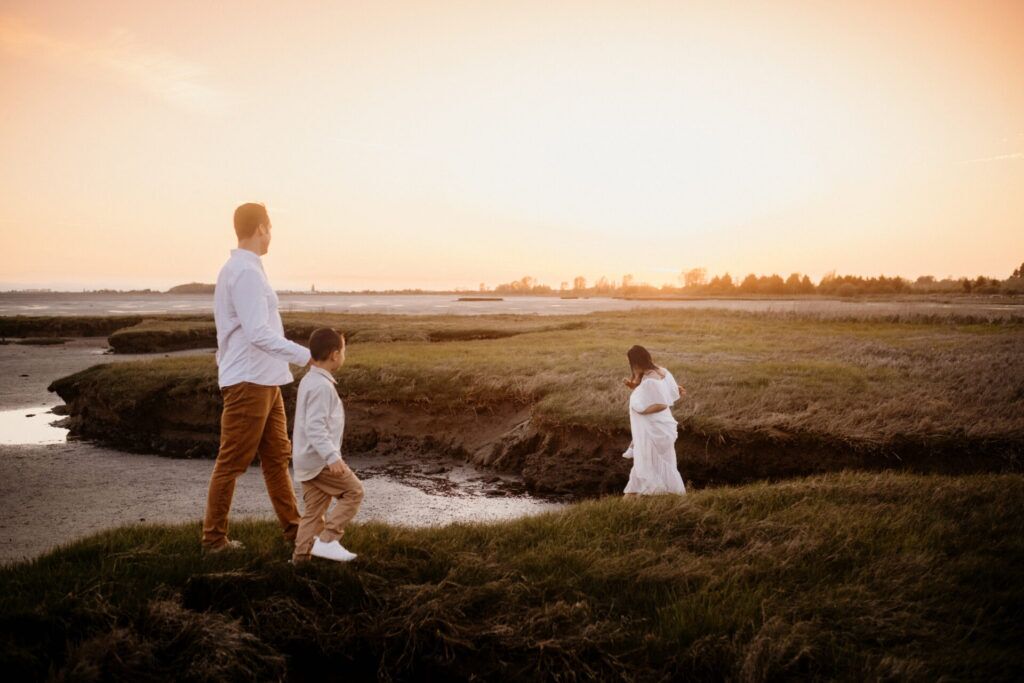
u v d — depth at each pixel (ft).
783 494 21.33
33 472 33.22
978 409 34.06
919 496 20.86
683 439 32.35
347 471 14.39
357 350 64.13
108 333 153.07
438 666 12.60
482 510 27.73
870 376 45.65
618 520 18.72
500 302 475.72
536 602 13.99
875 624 12.79
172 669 11.66
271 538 16.83
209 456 36.91
